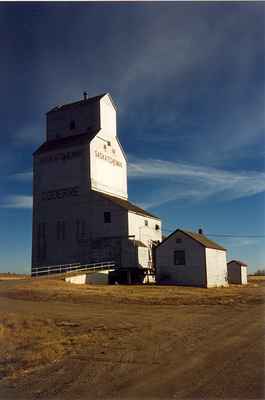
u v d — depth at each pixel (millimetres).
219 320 21203
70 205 61844
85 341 16125
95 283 51062
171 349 14391
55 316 22828
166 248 54750
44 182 64625
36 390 10438
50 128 68688
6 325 20031
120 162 69062
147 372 11641
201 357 13164
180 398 9445
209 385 10328
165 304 28672
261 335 16797
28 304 28094
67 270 59406
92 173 61375
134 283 55281
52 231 62688
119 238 57812
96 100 65438
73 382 10984
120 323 20375
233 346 14734
